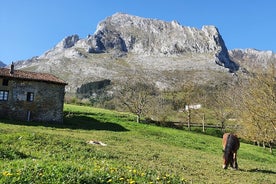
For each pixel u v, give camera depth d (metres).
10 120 51.31
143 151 31.91
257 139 60.25
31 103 55.81
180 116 89.56
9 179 11.53
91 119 62.22
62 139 28.44
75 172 13.16
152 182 14.12
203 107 89.06
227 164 27.48
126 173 15.06
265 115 44.41
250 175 25.41
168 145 44.38
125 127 58.81
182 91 93.19
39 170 12.74
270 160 47.88
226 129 83.94
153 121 75.12
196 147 47.69
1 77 53.66
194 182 18.77
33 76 57.47
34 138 25.77
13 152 18.89
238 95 69.62
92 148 26.77
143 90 81.50
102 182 12.84
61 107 58.06
